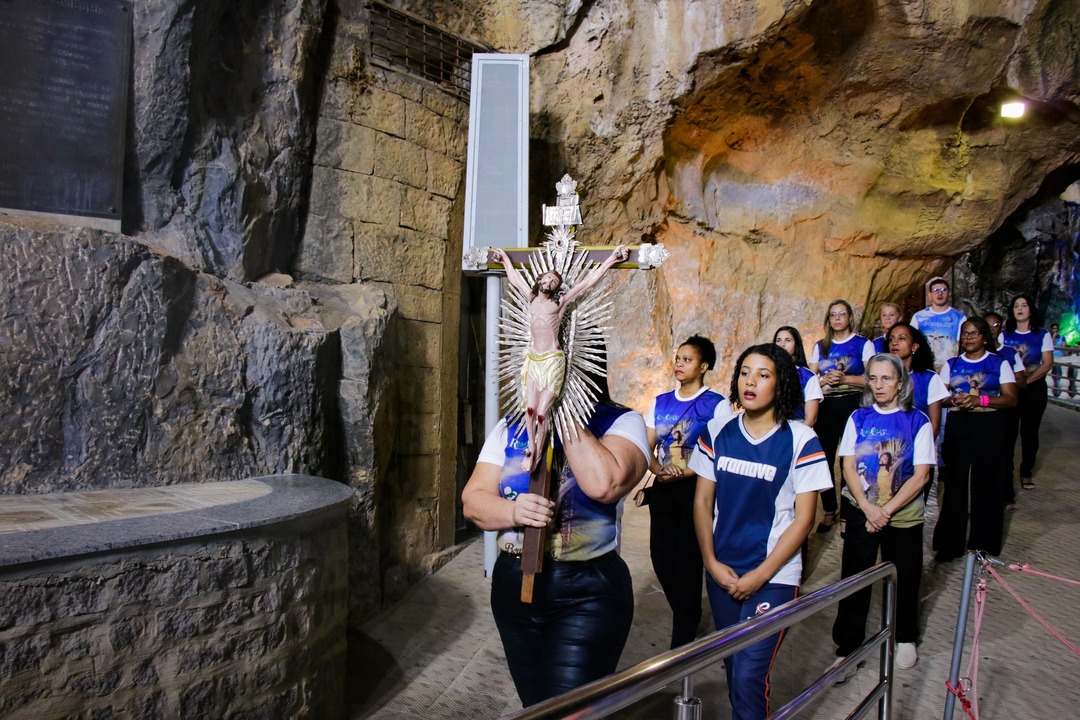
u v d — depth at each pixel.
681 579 3.90
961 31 8.12
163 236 4.34
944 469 5.83
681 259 8.91
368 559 4.77
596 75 6.95
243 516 3.20
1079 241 20.64
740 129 8.63
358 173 5.39
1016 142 9.44
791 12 6.84
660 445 4.06
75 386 3.67
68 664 2.68
